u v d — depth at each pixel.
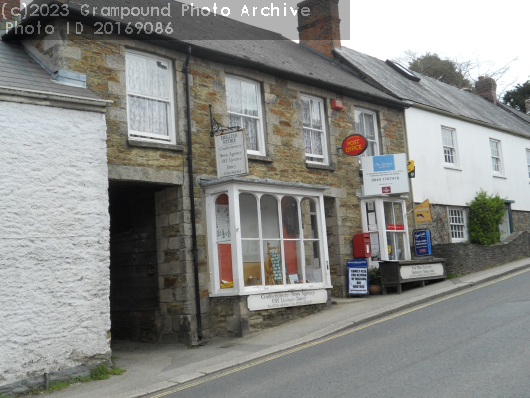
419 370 6.49
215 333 11.05
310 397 5.95
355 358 7.55
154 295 11.48
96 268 8.40
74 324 8.06
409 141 17.61
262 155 12.69
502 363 6.38
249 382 7.07
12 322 7.48
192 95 11.49
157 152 10.62
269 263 11.79
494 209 19.98
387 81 19.33
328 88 14.62
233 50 12.95
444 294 12.77
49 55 9.78
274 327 11.23
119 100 10.16
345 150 14.37
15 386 7.38
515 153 24.05
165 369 8.62
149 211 11.70
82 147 8.51
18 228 7.69
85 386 7.79
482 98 28.66
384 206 15.39
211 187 11.29
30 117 8.02
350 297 14.22
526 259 18.06
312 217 13.02
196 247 10.93
